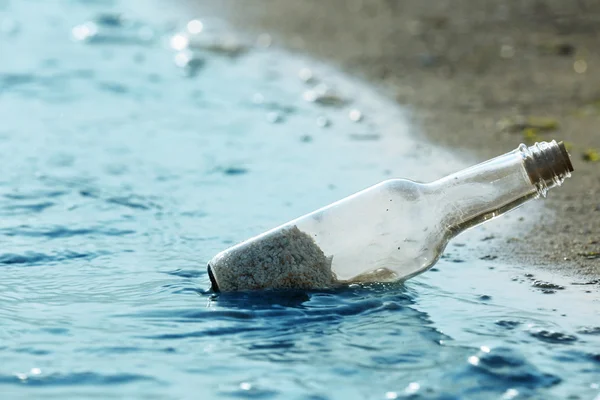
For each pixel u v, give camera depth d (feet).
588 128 36.06
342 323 18.45
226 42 55.31
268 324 18.37
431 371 16.39
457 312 19.07
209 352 17.21
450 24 57.72
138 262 22.21
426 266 19.74
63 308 19.25
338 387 15.87
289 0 69.05
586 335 17.92
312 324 18.40
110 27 59.31
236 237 24.30
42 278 21.11
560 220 25.86
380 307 19.11
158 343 17.56
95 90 43.37
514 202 19.53
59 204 26.84
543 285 20.84
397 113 40.01
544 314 19.01
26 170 30.40
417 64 49.32
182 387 15.84
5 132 35.47
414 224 19.71
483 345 17.35
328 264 19.84
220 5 67.87
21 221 25.14
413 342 17.58
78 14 63.10
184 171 30.86
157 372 16.38
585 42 51.29
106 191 28.25
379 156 33.32
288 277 19.77
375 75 47.44
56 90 43.04
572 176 29.86
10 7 64.59
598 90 42.09
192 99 42.29
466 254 23.24
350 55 51.96
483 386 15.89
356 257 19.79
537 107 39.81
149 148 33.86
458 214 19.74
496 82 44.75
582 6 59.16
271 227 25.22
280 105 41.55
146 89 43.93
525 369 16.38
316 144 35.01
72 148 33.55
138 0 69.62
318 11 64.69
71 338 17.74
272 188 29.17
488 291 20.43
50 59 49.44
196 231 24.76
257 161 32.37
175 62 50.14
